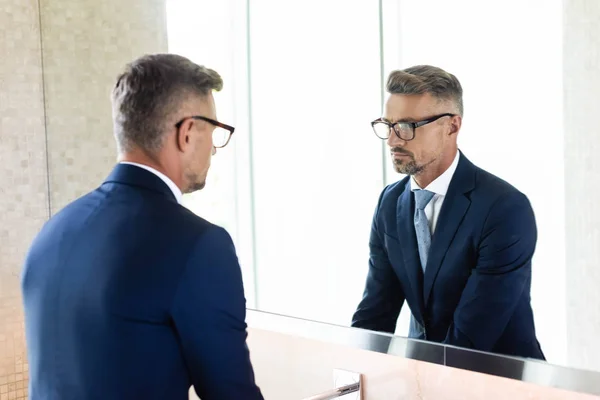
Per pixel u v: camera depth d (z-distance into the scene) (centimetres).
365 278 138
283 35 149
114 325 96
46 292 103
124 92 107
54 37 186
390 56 129
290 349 165
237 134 163
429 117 124
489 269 119
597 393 106
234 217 165
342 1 136
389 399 145
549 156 108
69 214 107
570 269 108
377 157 133
